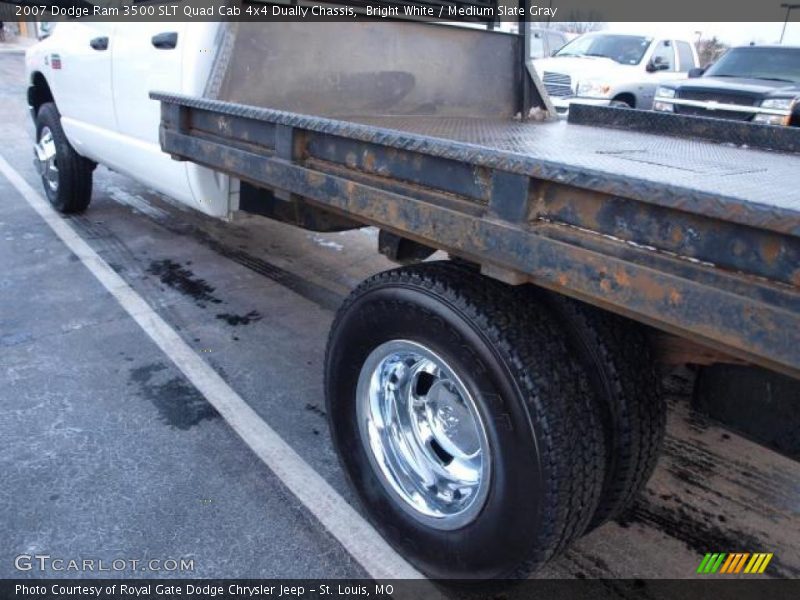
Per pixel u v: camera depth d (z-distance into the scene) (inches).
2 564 86.5
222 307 169.0
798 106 322.3
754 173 88.5
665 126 140.7
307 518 97.1
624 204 53.6
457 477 82.4
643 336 75.9
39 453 108.1
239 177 99.0
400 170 73.2
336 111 142.3
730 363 65.3
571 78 415.8
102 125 173.2
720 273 48.3
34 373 132.3
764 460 114.6
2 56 898.7
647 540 96.0
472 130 131.0
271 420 121.1
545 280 60.2
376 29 143.3
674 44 456.8
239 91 127.6
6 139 369.1
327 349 91.6
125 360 139.5
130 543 90.9
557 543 71.4
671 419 125.3
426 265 79.4
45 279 180.1
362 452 89.6
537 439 67.2
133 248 207.5
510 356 68.1
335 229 121.7
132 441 112.6
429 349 75.4
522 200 60.3
